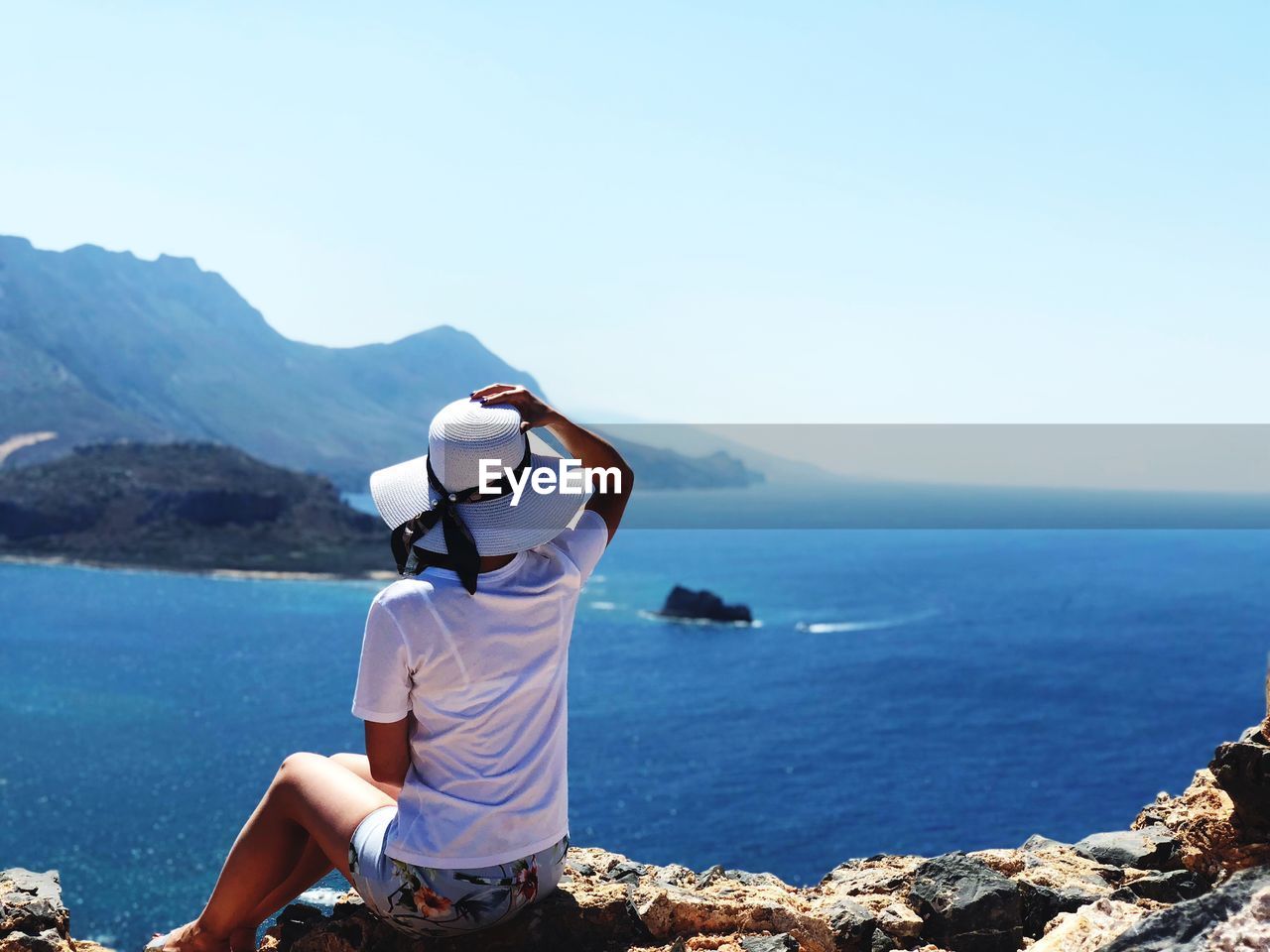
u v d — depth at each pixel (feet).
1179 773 256.52
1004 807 231.09
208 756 292.40
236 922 9.43
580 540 9.05
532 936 9.56
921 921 10.60
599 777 260.42
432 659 8.18
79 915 173.68
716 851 203.00
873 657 425.28
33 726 324.19
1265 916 7.00
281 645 489.67
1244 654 424.05
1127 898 10.71
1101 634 480.23
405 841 8.43
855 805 234.38
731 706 341.82
